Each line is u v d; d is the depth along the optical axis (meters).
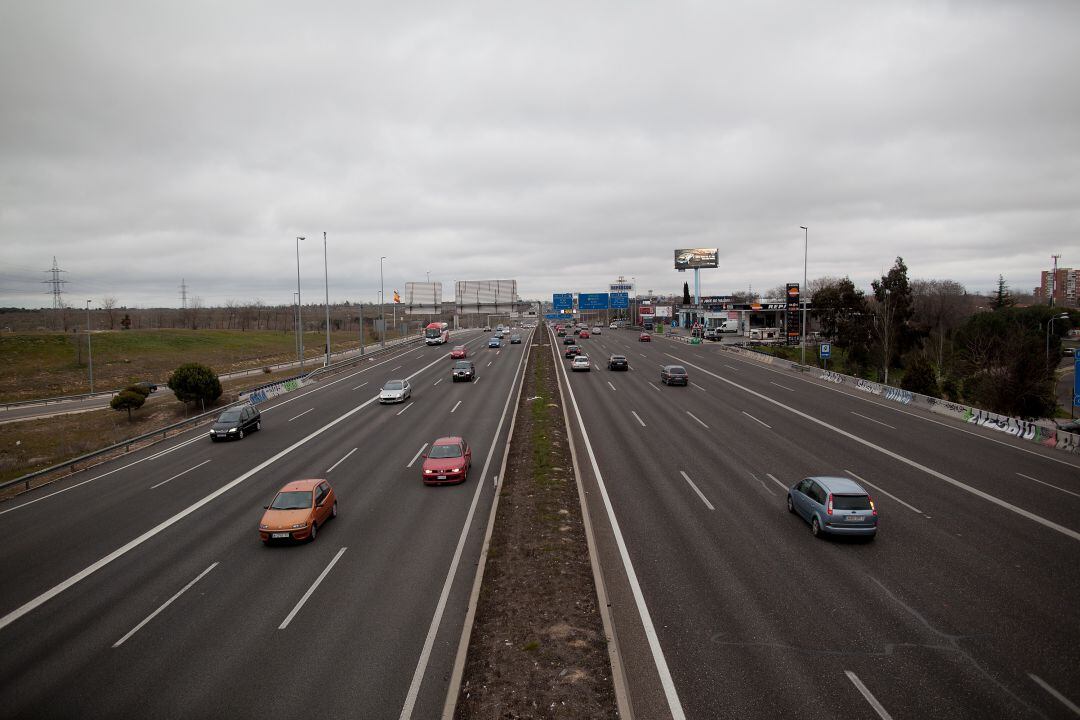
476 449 28.20
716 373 55.16
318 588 14.12
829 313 81.38
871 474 23.08
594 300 119.31
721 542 16.28
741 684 9.92
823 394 43.34
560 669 10.38
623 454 26.45
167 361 81.69
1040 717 9.01
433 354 76.31
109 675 10.75
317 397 46.91
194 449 31.27
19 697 10.19
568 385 48.28
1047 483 21.88
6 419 49.91
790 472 23.41
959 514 18.50
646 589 13.48
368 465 26.06
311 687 10.17
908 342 69.00
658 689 9.83
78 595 14.36
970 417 33.34
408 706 9.62
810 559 15.09
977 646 10.99
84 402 56.94
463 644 11.02
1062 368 75.38
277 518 17.16
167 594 14.13
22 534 19.30
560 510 18.81
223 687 10.24
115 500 22.80
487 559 15.21
